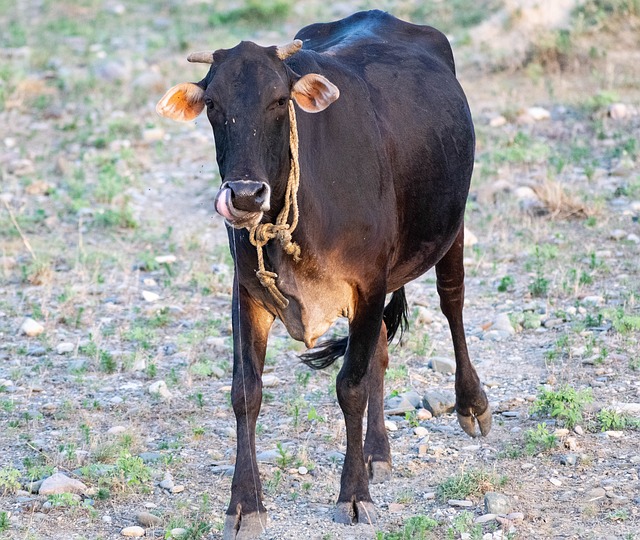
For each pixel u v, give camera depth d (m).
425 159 17.22
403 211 16.86
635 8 43.56
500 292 24.91
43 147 37.12
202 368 21.17
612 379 20.09
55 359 22.02
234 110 13.39
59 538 15.08
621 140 34.34
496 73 42.66
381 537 14.52
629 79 39.97
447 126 18.17
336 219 14.88
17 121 40.00
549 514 15.41
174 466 17.39
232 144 13.32
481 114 37.78
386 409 19.47
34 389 20.48
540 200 29.55
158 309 24.38
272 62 13.84
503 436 18.36
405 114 17.22
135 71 46.09
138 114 40.81
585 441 17.75
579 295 24.25
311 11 57.16
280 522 15.48
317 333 15.44
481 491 16.12
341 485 15.65
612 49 42.66
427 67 18.80
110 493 16.34
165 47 51.81
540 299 24.31
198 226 30.23
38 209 30.61
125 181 33.50
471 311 24.03
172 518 15.50
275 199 14.09
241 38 52.28
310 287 15.03
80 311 23.98
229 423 19.12
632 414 18.53
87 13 60.81
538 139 34.81
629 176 31.41
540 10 45.81
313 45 20.00
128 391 20.45
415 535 14.75
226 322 23.81
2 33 56.06
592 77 40.69
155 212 31.44
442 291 19.00
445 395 19.59
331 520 15.50
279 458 17.28
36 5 63.31
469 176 18.98
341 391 15.51
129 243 28.89
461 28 49.41
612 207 29.55
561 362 20.98
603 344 21.56
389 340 19.11
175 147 37.31
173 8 60.72
